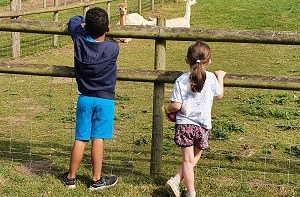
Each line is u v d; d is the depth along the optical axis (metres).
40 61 12.12
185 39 5.20
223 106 8.30
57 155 6.04
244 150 6.37
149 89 9.35
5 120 7.48
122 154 6.15
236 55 13.14
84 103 5.10
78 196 5.04
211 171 5.63
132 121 7.50
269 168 5.80
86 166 5.71
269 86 5.06
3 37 14.56
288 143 6.64
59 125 7.25
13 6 12.12
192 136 4.85
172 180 4.89
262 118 7.72
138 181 5.32
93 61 4.98
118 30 5.24
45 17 17.59
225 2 22.66
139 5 19.66
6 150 6.15
